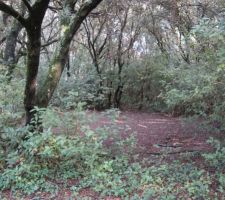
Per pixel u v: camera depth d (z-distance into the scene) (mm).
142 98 16375
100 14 14922
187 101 6645
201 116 7254
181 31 13703
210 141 5914
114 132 6539
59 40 7000
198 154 7027
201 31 5578
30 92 6535
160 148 7777
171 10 14617
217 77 5598
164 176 5770
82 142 5738
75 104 6195
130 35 15922
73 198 5109
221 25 5555
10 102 6969
